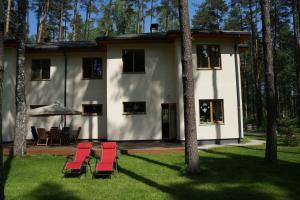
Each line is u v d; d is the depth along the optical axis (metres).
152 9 40.00
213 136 18.64
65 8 36.69
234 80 18.97
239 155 14.06
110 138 19.44
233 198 7.63
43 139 18.97
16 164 12.58
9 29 27.17
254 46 34.81
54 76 21.31
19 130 14.38
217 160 12.91
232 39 19.09
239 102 18.95
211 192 8.21
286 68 44.50
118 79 19.70
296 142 17.55
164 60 19.89
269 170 10.74
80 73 21.33
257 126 32.53
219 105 18.95
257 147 16.64
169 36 18.62
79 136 21.02
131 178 10.13
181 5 10.96
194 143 10.57
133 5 40.22
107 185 9.26
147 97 19.69
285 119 18.09
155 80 19.78
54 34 39.06
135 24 43.25
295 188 8.38
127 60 19.89
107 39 19.05
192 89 10.74
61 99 21.17
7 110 19.64
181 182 9.41
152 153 15.20
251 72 48.34
